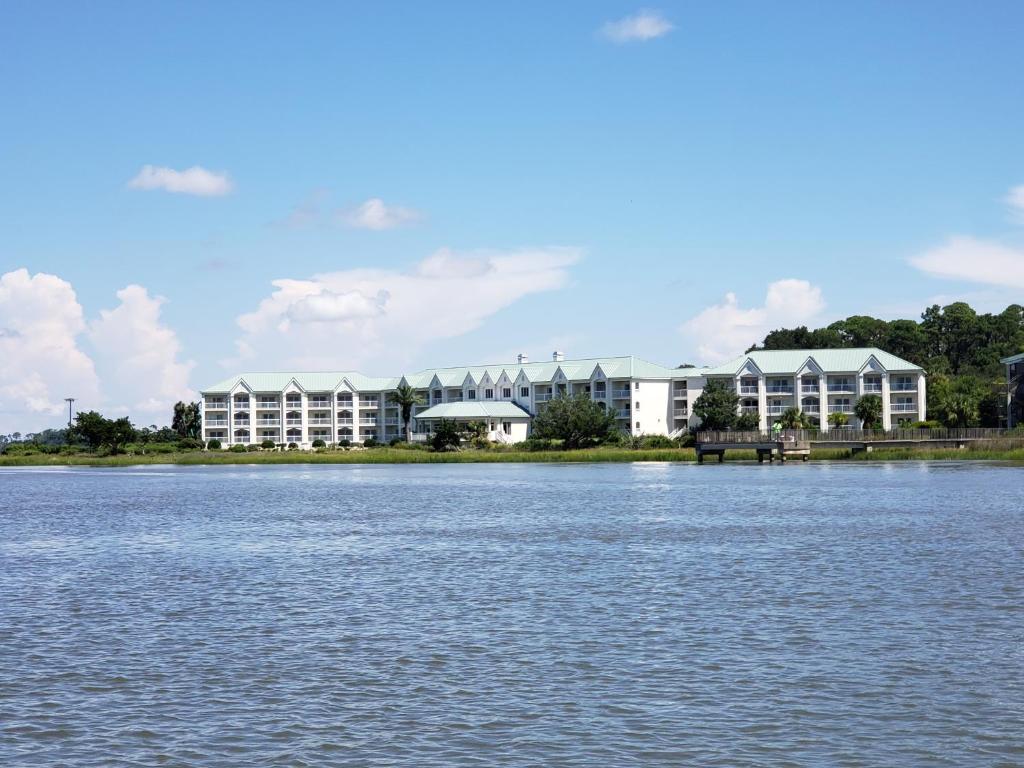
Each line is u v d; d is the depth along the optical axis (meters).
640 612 30.20
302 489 92.44
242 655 25.36
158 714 20.66
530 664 24.14
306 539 50.62
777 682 22.34
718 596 32.66
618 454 142.12
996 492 73.88
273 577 38.06
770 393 169.25
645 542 47.34
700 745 18.58
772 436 128.25
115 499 82.50
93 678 23.31
